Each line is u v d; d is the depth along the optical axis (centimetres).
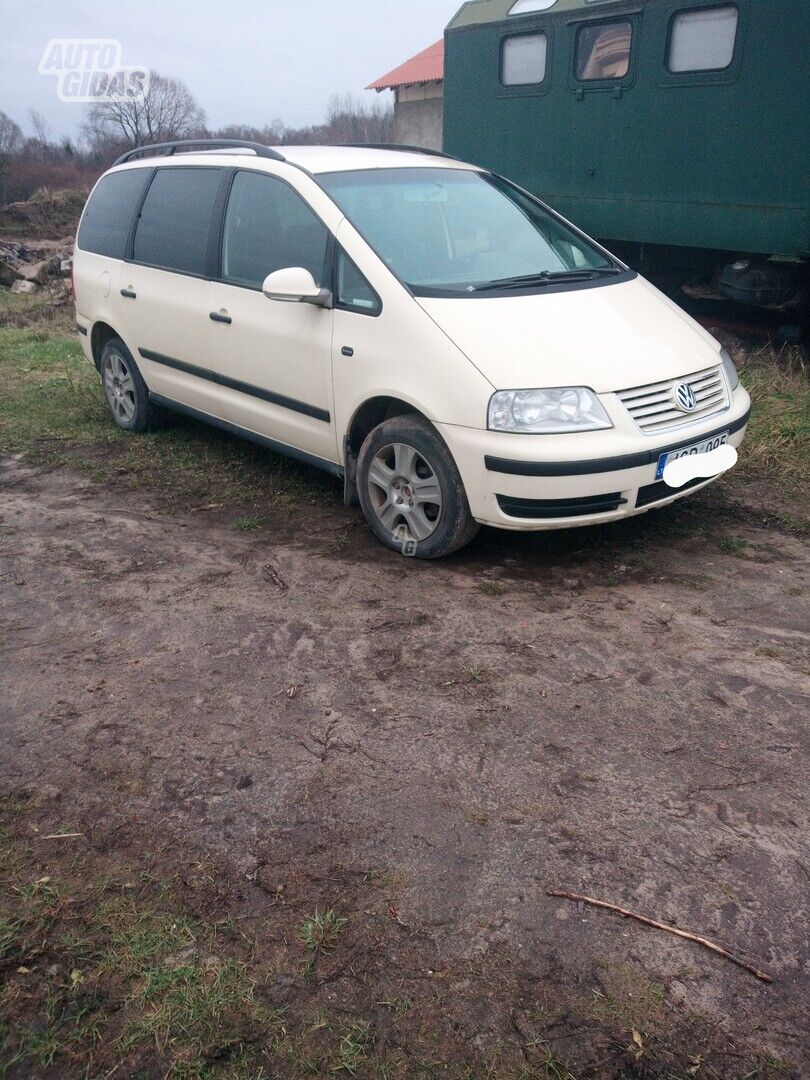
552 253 503
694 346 451
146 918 243
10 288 1711
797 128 675
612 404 399
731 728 310
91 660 365
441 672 348
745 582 418
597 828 267
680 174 769
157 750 308
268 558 455
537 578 425
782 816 270
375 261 444
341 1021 215
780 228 704
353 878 253
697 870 252
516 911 241
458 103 973
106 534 493
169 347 581
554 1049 207
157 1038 212
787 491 530
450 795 283
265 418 520
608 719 317
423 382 414
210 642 375
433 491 428
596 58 813
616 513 410
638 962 226
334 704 330
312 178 486
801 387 698
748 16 685
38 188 2636
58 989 224
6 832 274
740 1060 204
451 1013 216
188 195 567
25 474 597
